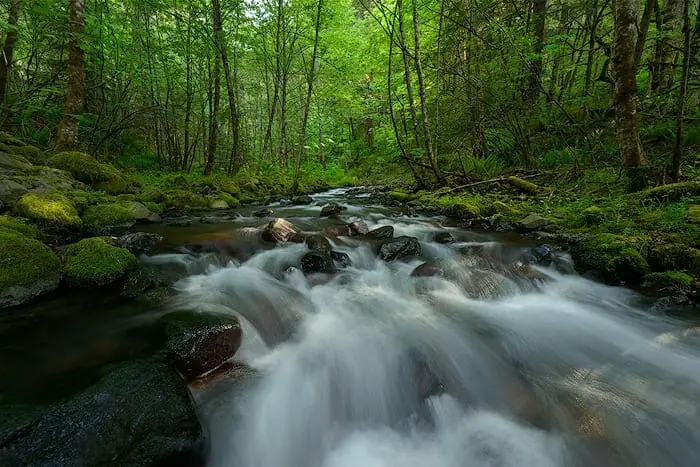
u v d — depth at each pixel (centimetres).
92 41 962
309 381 288
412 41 1428
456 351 323
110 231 549
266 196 1145
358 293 424
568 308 402
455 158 1218
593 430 241
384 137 1950
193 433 210
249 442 238
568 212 659
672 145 824
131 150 1469
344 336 338
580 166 862
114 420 197
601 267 458
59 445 179
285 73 1620
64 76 1134
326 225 683
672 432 237
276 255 482
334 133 2809
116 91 1259
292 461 242
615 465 220
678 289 390
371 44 1667
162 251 473
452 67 1124
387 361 312
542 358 321
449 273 451
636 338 341
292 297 390
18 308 312
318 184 1544
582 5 1107
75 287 354
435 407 271
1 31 916
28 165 667
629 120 629
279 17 1482
